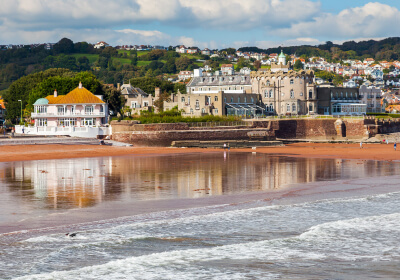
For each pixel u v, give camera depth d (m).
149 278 24.02
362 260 26.95
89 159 85.12
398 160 85.75
